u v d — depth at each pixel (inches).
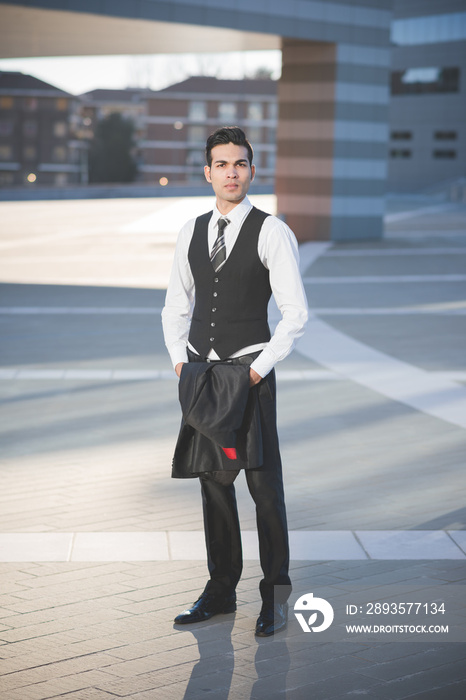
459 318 480.1
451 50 2169.0
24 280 637.9
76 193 1615.4
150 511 185.6
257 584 148.9
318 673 117.7
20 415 271.7
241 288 126.5
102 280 639.8
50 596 142.5
